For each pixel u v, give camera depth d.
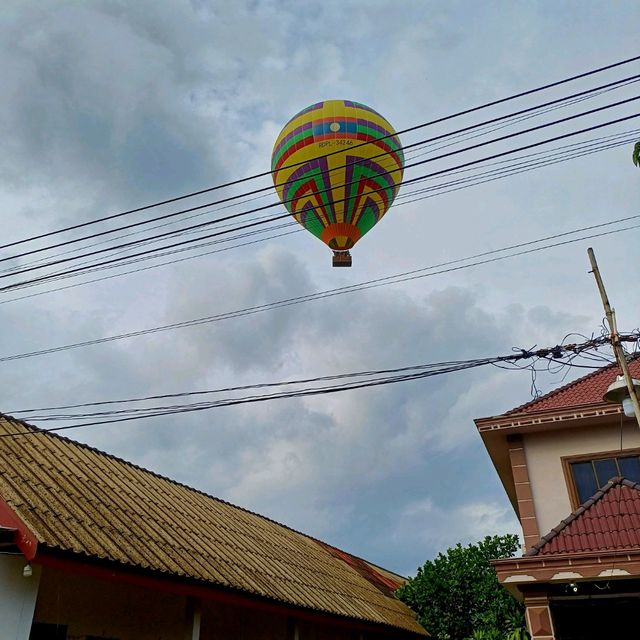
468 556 19.12
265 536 15.34
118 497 11.01
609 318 7.88
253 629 12.49
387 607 16.88
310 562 15.80
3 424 11.09
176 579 9.07
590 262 8.23
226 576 10.36
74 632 8.89
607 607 9.40
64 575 8.99
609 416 12.24
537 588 9.06
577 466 12.51
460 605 18.27
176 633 10.55
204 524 12.74
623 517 9.58
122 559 8.32
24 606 7.58
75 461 11.49
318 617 12.37
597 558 8.60
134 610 9.94
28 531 7.54
